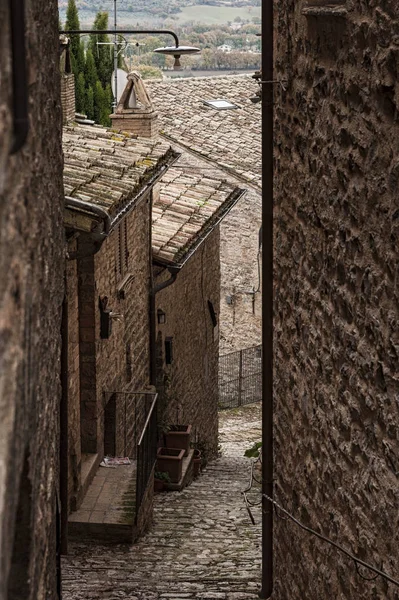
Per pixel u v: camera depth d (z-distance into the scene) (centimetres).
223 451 2394
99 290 1355
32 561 446
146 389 1738
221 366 2819
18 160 360
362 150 627
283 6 830
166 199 1966
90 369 1359
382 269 600
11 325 312
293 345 827
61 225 605
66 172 1299
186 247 1802
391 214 580
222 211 2006
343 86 660
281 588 893
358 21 620
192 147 2453
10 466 312
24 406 359
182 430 1878
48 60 545
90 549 1295
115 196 1247
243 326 2792
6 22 319
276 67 864
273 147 886
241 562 1275
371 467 633
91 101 2589
